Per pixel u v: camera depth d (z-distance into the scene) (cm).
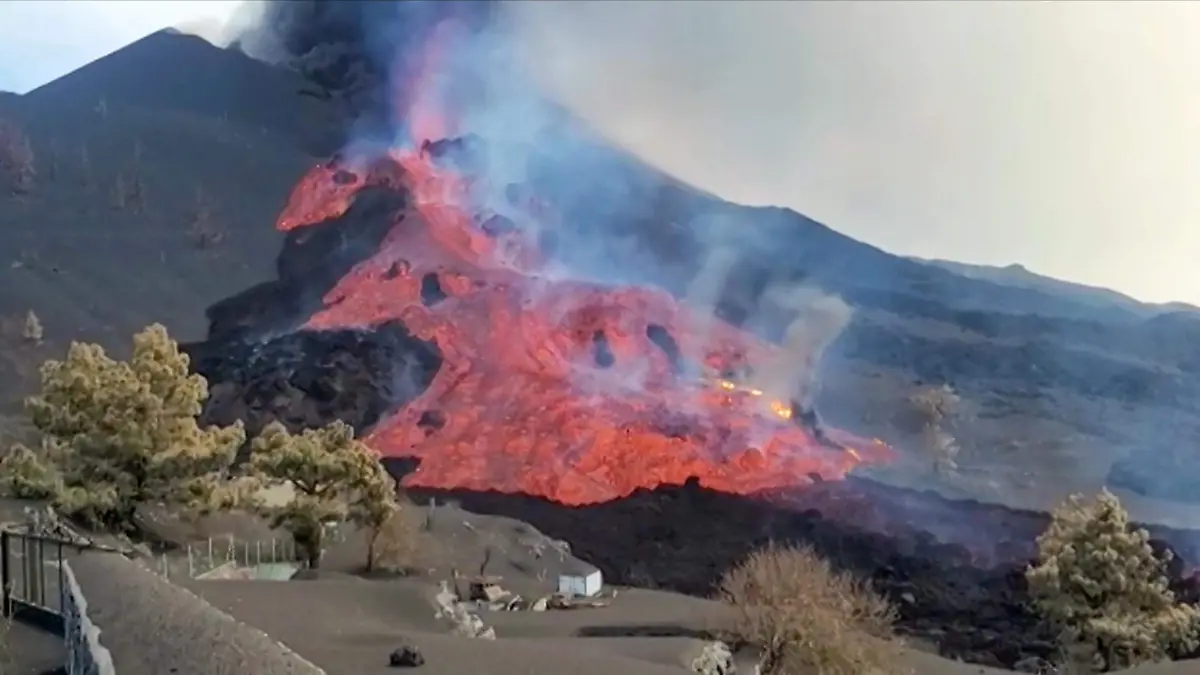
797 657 4147
